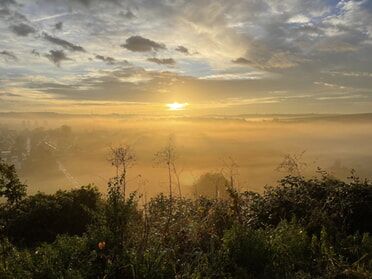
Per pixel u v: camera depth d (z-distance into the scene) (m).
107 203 3.78
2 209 6.09
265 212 5.60
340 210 5.04
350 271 3.38
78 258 3.55
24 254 3.87
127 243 3.63
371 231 4.68
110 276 3.30
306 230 4.66
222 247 4.02
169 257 3.72
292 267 3.66
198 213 5.38
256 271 3.68
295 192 5.72
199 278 3.32
